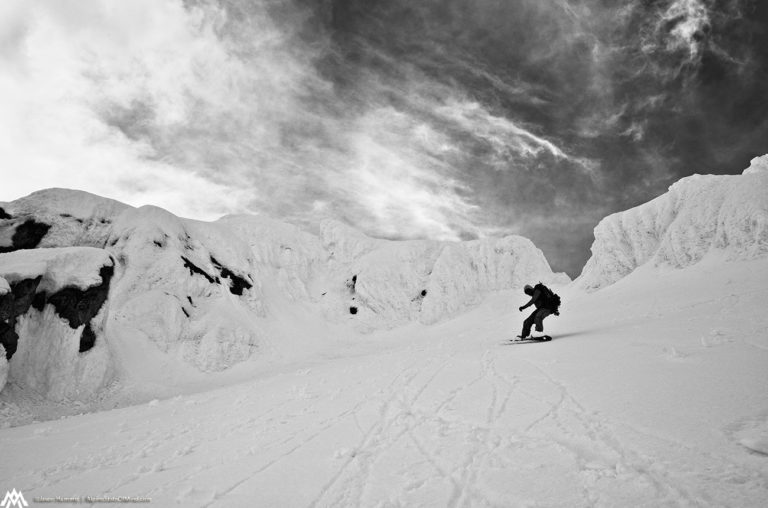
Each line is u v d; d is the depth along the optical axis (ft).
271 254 203.72
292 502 13.02
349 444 17.87
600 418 15.35
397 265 208.03
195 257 146.92
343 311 192.75
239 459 18.13
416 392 25.71
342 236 231.91
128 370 94.12
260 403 32.48
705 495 9.52
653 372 19.33
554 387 20.90
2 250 120.06
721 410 13.58
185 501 14.28
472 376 27.76
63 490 17.38
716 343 21.99
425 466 14.23
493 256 209.97
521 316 114.62
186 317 124.16
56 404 68.39
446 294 193.36
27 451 26.81
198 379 106.32
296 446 18.71
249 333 131.85
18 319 65.51
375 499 12.39
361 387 30.81
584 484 11.16
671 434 12.79
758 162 123.95
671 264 97.30
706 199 99.30
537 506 10.52
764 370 16.26
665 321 33.91
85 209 138.10
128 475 18.29
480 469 13.23
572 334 40.06
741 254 80.43
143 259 130.93
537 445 14.24
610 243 127.65
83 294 77.10
